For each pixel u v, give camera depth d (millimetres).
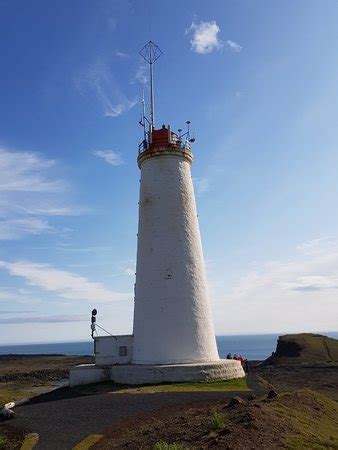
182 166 25422
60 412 16406
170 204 24438
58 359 91812
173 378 20766
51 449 12188
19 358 101250
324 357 57062
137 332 23625
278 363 55812
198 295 23641
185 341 22516
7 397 24516
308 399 16484
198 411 14055
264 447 10211
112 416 15094
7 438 13781
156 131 25875
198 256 24516
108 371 22625
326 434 12578
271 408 13445
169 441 11430
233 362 22453
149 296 23406
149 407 15836
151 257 23891
